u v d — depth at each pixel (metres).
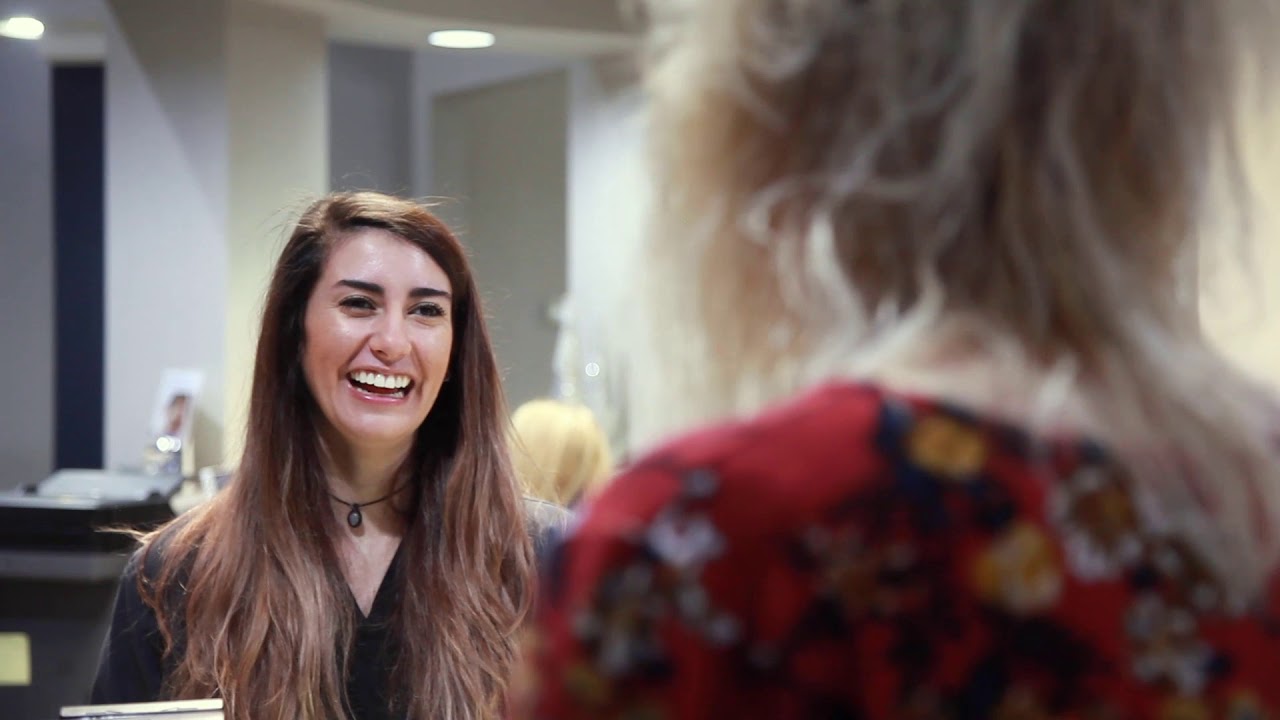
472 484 2.01
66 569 3.04
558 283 7.89
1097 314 0.65
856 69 0.68
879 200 0.66
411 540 1.98
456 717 1.88
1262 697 0.63
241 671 1.84
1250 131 0.71
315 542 1.94
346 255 1.94
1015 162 0.66
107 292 5.27
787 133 0.69
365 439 1.90
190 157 5.16
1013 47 0.65
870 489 0.61
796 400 0.65
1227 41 0.70
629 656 0.61
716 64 0.70
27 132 6.70
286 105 5.35
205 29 5.11
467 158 8.13
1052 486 0.62
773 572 0.60
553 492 3.17
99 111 6.70
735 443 0.63
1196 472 0.64
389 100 8.12
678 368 0.72
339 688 1.88
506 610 1.97
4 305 6.77
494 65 7.60
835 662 0.60
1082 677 0.60
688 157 0.71
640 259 0.73
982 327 0.66
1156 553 0.62
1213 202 0.70
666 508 0.62
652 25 0.74
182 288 5.18
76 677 3.06
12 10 5.93
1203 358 0.67
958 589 0.60
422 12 5.51
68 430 6.82
